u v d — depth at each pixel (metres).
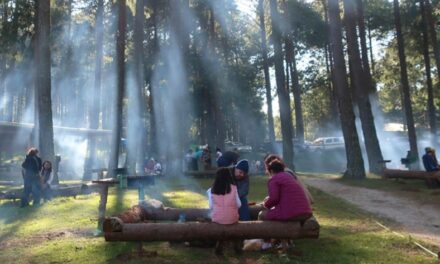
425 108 58.50
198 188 18.84
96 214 12.04
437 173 17.83
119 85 25.41
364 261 6.97
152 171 26.83
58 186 16.78
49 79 20.78
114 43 40.44
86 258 7.38
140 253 7.41
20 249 8.27
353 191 17.20
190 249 7.83
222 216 7.20
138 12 26.80
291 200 7.27
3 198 14.98
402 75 31.83
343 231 9.45
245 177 8.66
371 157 24.62
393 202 14.27
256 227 7.20
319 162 40.16
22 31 36.22
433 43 34.06
